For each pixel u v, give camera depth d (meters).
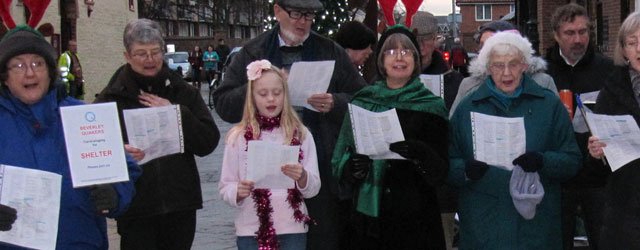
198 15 71.88
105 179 4.25
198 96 5.70
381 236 5.27
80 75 18.42
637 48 4.51
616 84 4.64
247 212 5.20
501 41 5.02
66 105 4.45
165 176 5.41
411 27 6.84
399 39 5.21
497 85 5.11
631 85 4.61
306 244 5.63
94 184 4.24
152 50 5.35
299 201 5.18
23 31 4.35
